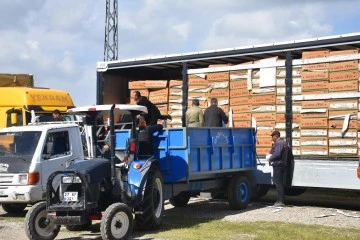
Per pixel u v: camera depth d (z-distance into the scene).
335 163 12.16
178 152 10.80
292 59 13.00
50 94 16.59
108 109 9.86
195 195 13.81
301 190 14.02
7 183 11.59
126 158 9.73
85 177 8.78
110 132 9.43
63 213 8.85
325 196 15.55
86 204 8.73
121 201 9.34
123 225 8.95
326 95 12.49
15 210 12.55
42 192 11.64
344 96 12.26
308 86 12.74
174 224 10.66
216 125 13.24
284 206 12.91
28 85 18.09
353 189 11.92
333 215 11.76
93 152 10.06
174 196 12.05
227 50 13.71
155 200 10.01
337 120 12.35
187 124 13.49
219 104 14.10
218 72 14.16
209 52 14.00
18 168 11.59
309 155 12.69
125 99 16.14
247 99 13.73
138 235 9.52
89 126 10.16
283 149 12.65
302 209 12.62
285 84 13.10
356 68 12.12
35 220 8.91
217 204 13.62
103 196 9.35
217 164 11.75
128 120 10.15
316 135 12.61
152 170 9.95
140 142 10.88
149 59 14.93
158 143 11.01
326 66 12.53
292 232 9.75
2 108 16.02
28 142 11.92
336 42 12.12
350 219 11.27
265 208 12.84
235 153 12.39
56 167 11.96
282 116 13.20
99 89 15.45
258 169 13.55
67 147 12.30
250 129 13.04
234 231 9.86
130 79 16.33
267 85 13.40
